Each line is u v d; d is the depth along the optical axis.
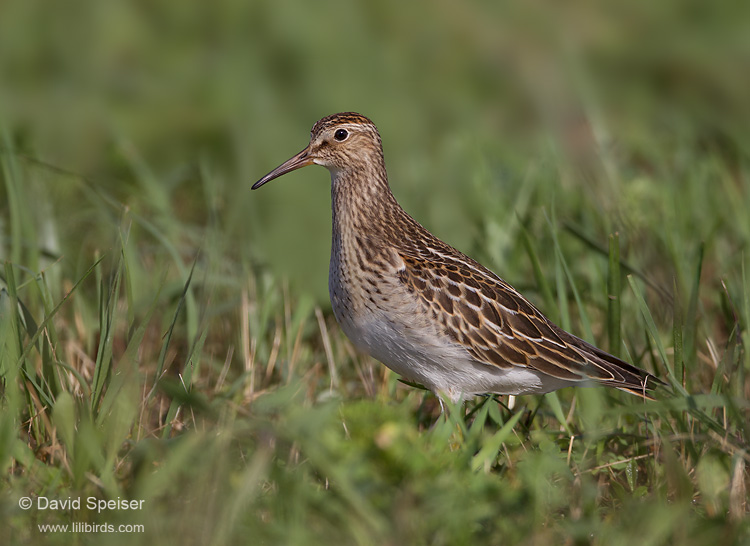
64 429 9.79
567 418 12.52
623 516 9.43
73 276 15.46
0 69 20.67
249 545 8.68
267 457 9.39
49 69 20.80
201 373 14.22
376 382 13.55
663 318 14.19
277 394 10.88
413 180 18.56
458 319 11.95
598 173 18.19
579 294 13.80
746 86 23.41
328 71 21.11
